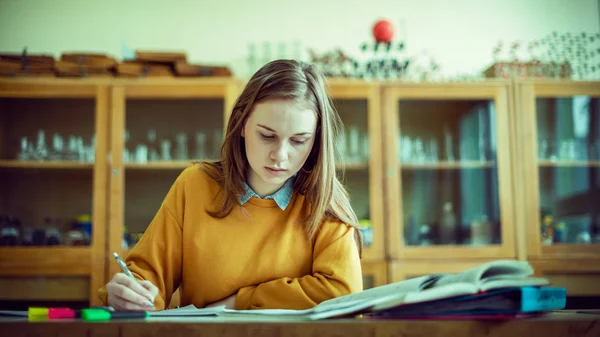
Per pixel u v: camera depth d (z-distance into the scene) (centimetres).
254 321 76
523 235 295
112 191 291
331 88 297
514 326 75
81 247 287
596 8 331
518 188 298
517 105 301
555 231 297
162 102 297
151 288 102
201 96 295
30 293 285
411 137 299
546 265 294
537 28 330
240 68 325
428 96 299
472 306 78
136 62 298
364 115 298
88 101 297
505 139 299
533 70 308
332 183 124
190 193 127
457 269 291
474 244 296
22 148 297
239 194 124
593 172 303
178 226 127
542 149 301
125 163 293
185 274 126
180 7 328
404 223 298
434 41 329
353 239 125
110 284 98
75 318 85
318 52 327
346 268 118
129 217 291
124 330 75
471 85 300
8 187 297
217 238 124
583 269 294
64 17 326
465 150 300
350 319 79
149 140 295
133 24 326
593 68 316
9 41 323
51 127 297
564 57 319
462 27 330
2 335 75
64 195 296
